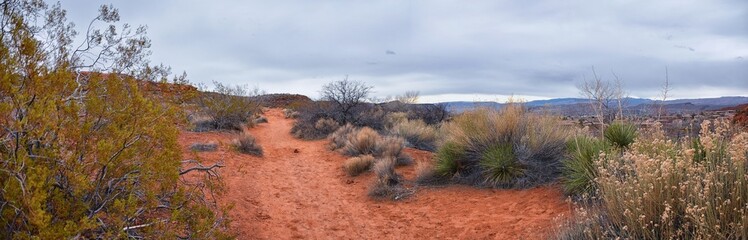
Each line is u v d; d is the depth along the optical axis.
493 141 10.55
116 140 4.22
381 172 11.25
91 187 4.05
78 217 4.05
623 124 9.17
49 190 3.97
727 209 4.37
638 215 4.84
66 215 3.88
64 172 4.02
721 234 4.11
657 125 7.40
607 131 9.12
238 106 26.03
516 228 6.92
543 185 8.92
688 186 4.78
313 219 8.44
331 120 25.73
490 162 9.83
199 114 22.28
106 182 4.34
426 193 9.89
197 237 4.70
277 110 54.28
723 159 5.36
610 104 10.38
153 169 4.51
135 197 4.57
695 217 4.15
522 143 10.16
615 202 5.30
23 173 3.72
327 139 22.30
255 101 36.50
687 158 5.35
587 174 7.44
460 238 7.06
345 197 10.41
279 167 14.00
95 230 4.38
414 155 15.22
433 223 7.96
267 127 30.53
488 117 11.09
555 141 10.19
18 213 3.73
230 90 26.55
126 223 4.27
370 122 26.94
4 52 4.01
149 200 4.47
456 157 10.76
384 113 30.11
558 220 6.70
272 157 16.08
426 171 10.95
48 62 4.67
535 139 9.96
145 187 4.45
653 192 4.89
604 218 5.61
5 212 3.71
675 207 4.84
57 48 5.39
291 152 18.06
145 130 4.52
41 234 3.39
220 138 18.28
